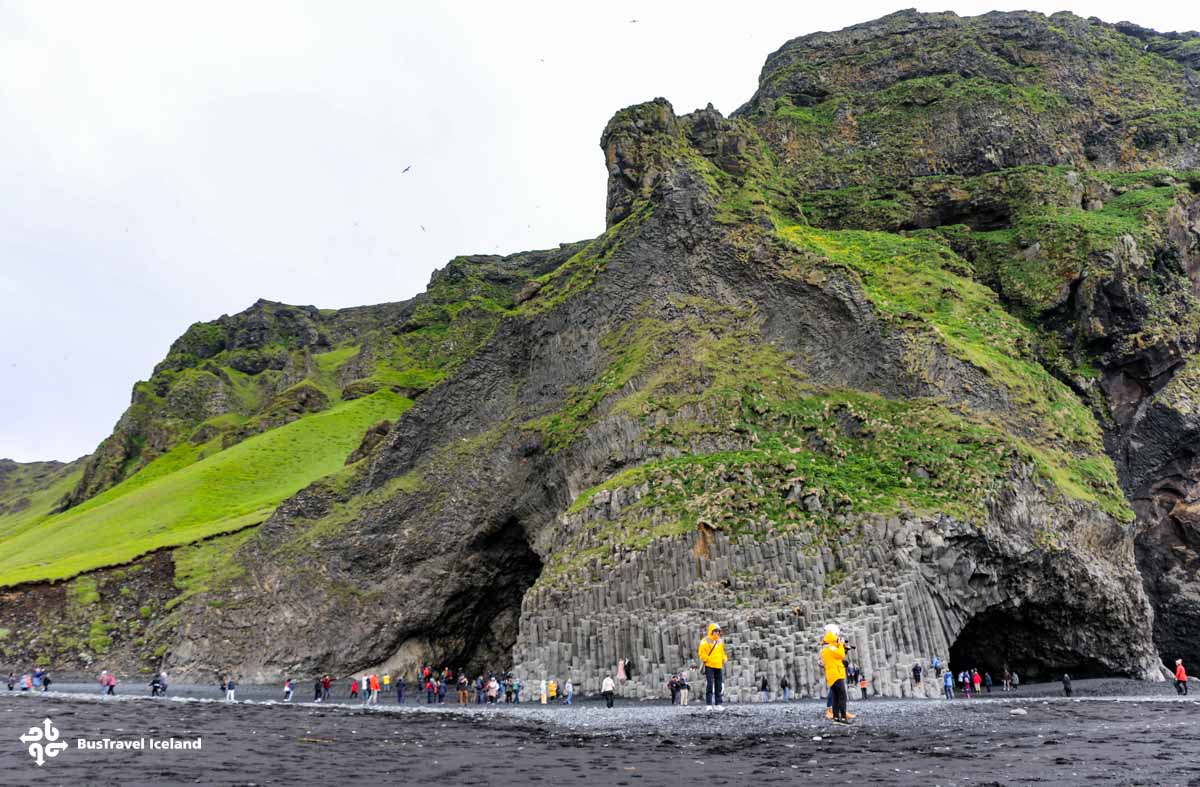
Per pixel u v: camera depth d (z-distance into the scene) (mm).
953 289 95625
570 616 71500
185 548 120312
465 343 197250
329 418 173750
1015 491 69938
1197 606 84812
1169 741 33500
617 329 99312
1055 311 96688
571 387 99250
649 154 112750
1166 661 86062
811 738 35875
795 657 59750
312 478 150750
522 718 52094
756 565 66938
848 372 86688
